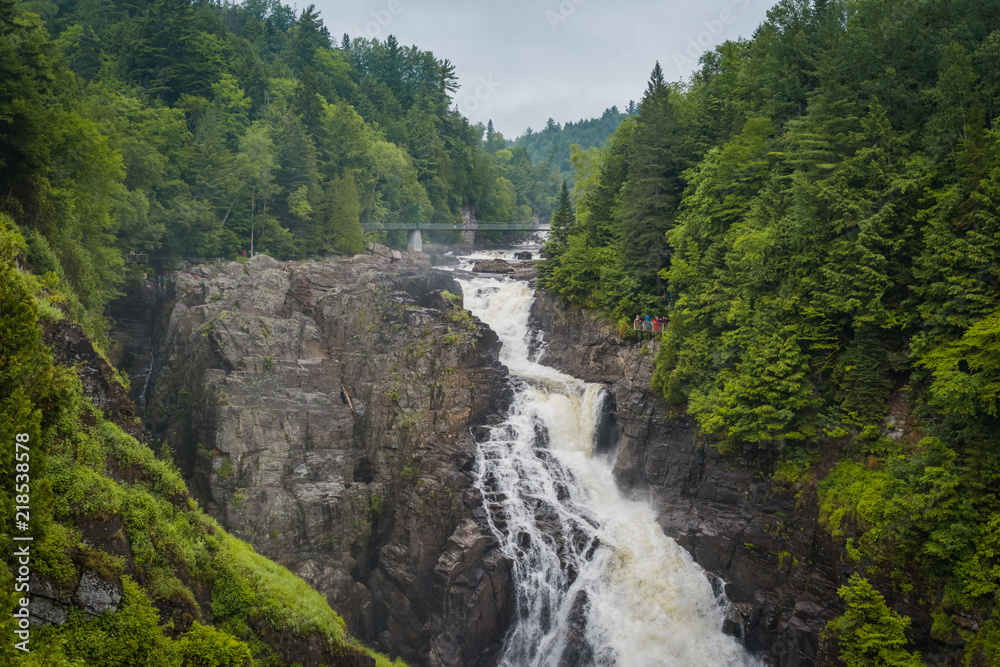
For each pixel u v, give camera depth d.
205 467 56.38
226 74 119.62
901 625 38.75
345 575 56.16
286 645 32.72
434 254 117.62
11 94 45.44
